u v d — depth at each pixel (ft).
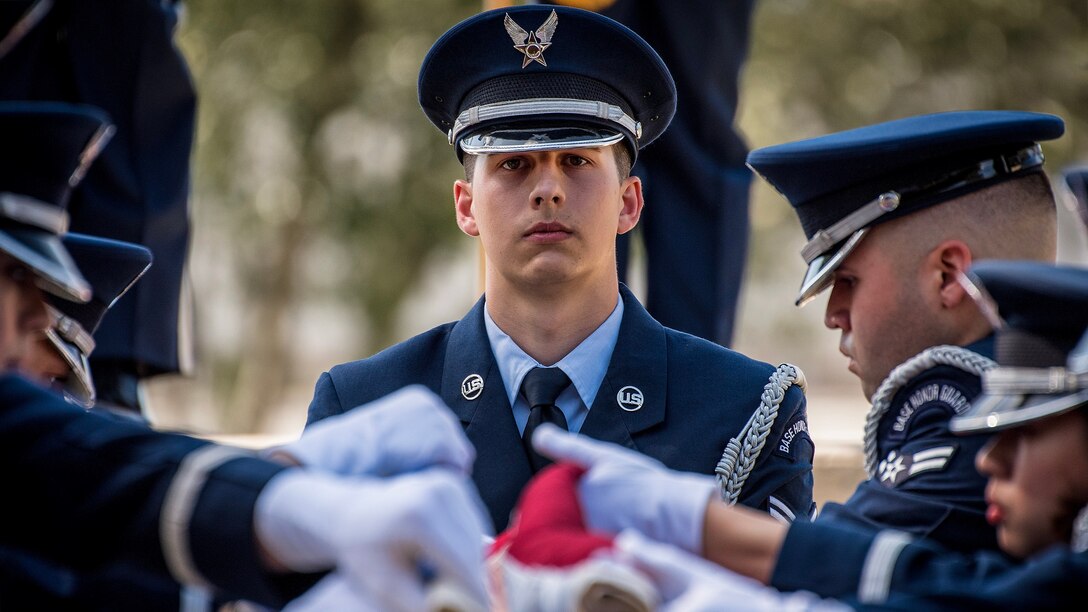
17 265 21.27
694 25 45.57
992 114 25.73
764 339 141.18
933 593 19.52
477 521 17.40
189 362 45.50
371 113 123.95
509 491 28.84
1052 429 19.47
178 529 18.90
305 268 135.74
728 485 28.73
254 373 137.80
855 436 61.93
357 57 122.83
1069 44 121.29
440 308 142.51
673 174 46.62
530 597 19.29
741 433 29.14
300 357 180.24
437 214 124.98
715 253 46.80
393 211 124.47
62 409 20.57
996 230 24.73
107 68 43.32
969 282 23.88
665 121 31.99
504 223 29.01
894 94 123.24
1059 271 19.89
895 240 24.99
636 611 18.25
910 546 20.72
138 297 43.29
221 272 136.46
